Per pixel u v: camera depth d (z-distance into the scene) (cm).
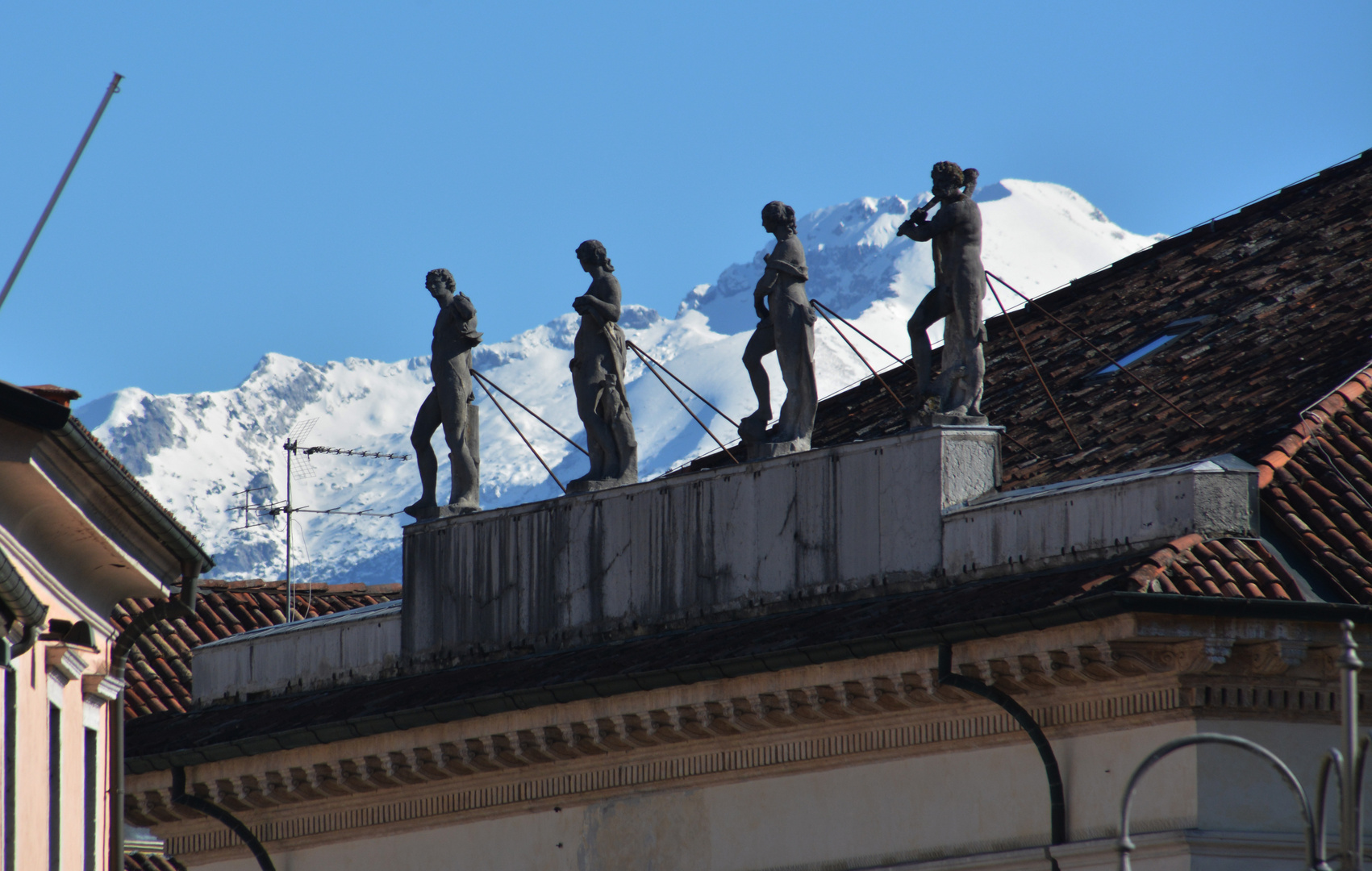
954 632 8400
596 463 10681
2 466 7644
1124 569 8206
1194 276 11888
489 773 10388
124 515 8450
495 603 10762
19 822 7888
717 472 10006
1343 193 12119
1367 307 10281
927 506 9269
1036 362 11650
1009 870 8612
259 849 11144
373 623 11250
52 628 8350
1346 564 8319
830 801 9281
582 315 10688
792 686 9081
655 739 9719
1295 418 9106
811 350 10062
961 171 9538
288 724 10825
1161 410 10062
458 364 11200
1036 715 8581
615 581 10325
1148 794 8231
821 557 9606
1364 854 8162
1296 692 8212
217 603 14688
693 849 9719
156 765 11150
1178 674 8112
